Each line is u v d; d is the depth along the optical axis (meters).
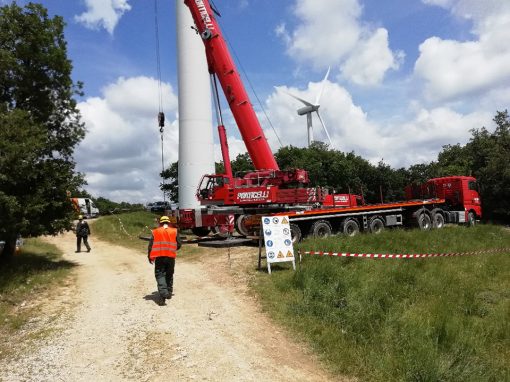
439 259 11.61
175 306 7.98
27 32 13.35
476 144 33.78
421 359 5.20
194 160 23.89
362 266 10.41
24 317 7.78
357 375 5.17
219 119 16.30
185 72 24.11
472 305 7.80
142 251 17.53
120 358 5.71
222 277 10.26
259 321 7.05
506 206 29.39
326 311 7.15
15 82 13.23
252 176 15.91
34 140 11.69
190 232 22.42
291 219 14.80
